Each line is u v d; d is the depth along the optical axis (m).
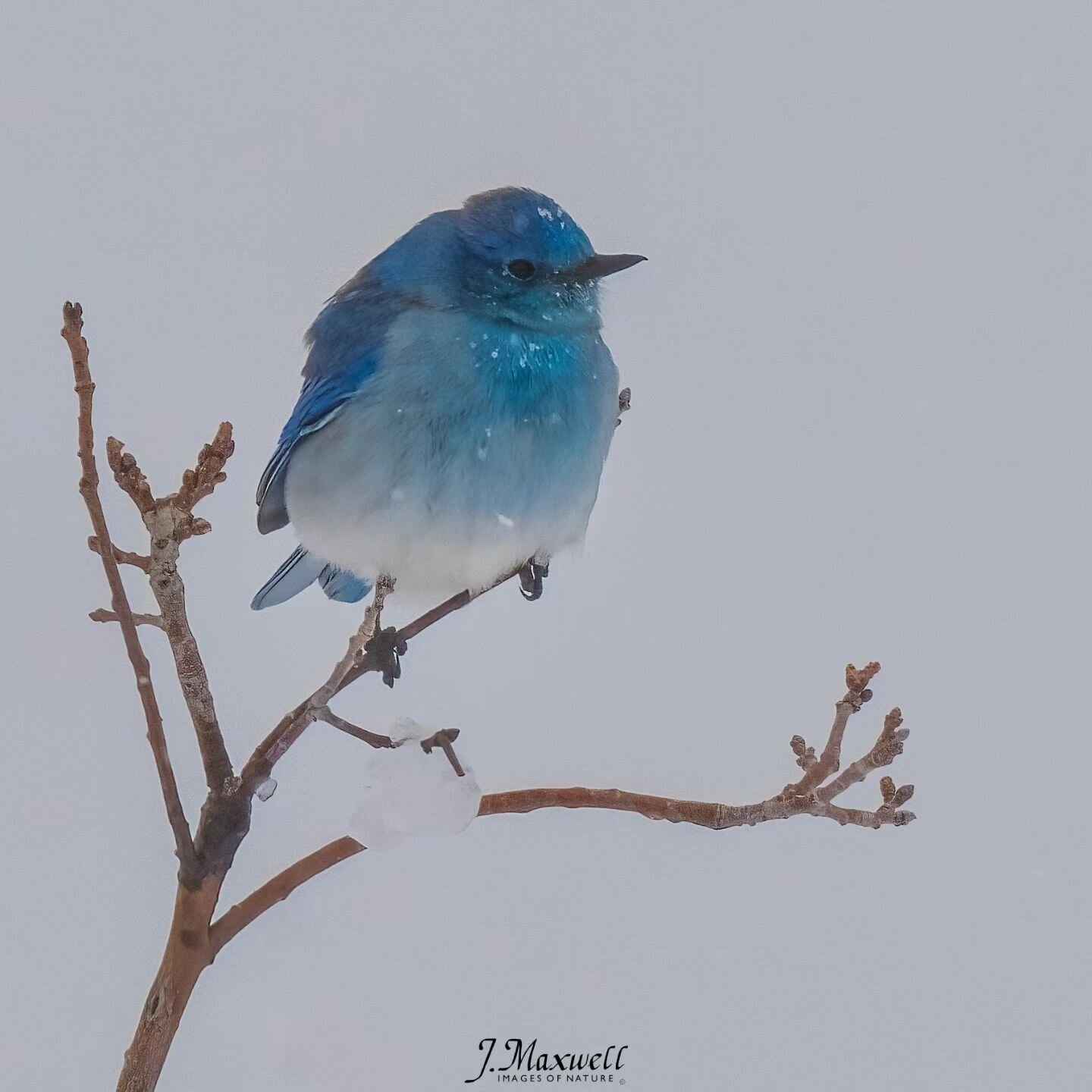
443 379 8.70
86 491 6.24
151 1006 6.73
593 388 9.03
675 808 6.96
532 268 8.89
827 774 6.88
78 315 6.07
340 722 6.70
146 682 6.61
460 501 8.77
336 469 8.88
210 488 6.21
